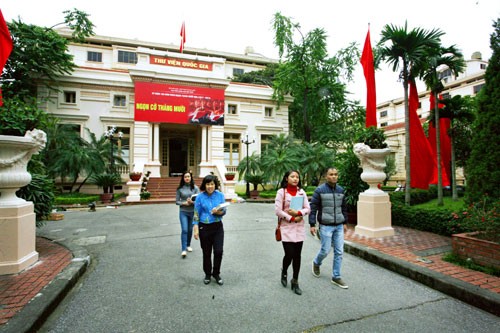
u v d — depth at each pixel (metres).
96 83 19.06
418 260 4.58
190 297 3.52
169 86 19.38
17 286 3.56
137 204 14.54
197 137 23.02
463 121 12.09
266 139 23.72
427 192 11.47
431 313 3.15
